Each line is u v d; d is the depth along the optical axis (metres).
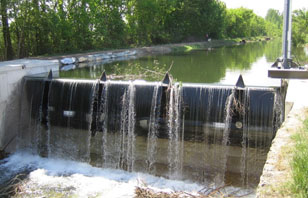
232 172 9.95
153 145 10.92
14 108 12.15
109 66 23.34
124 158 11.33
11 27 28.22
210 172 10.20
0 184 9.58
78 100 11.62
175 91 10.46
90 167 11.09
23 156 11.80
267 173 5.03
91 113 11.44
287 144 5.88
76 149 11.88
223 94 9.94
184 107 10.38
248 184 9.66
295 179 4.59
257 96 9.52
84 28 35.88
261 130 9.49
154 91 10.80
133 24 47.75
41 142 12.41
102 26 38.50
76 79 12.05
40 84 12.23
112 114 11.34
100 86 11.50
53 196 8.84
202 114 10.19
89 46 37.72
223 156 10.04
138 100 10.98
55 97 11.94
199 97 10.21
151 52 39.81
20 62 14.59
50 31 30.69
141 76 17.66
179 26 59.44
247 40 91.44
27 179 9.88
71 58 26.14
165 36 54.78
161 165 10.86
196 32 64.56
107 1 40.66
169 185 9.79
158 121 10.77
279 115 9.23
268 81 16.39
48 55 29.75
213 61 27.17
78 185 9.54
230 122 9.79
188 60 28.23
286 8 8.39
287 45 8.57
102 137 11.54
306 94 8.67
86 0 35.16
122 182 9.89
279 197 4.40
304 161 4.94
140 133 11.06
